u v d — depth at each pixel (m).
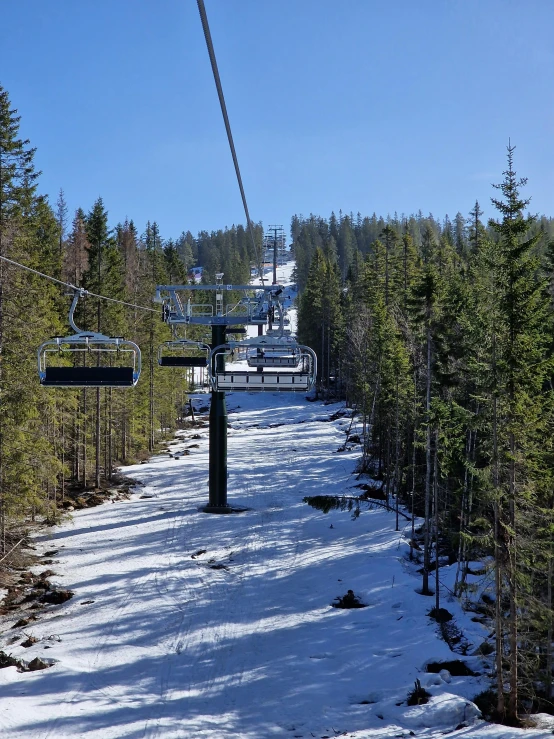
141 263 96.62
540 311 16.53
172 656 19.41
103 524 34.75
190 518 35.25
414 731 15.14
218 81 8.28
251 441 61.34
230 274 150.62
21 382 27.45
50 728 14.90
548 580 19.09
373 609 23.23
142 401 56.25
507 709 16.17
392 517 35.97
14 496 27.67
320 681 17.86
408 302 27.73
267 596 24.45
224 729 15.12
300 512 36.75
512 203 16.61
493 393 16.64
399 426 38.09
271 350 26.23
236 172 13.19
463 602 23.36
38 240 43.16
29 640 20.55
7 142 29.72
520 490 16.80
